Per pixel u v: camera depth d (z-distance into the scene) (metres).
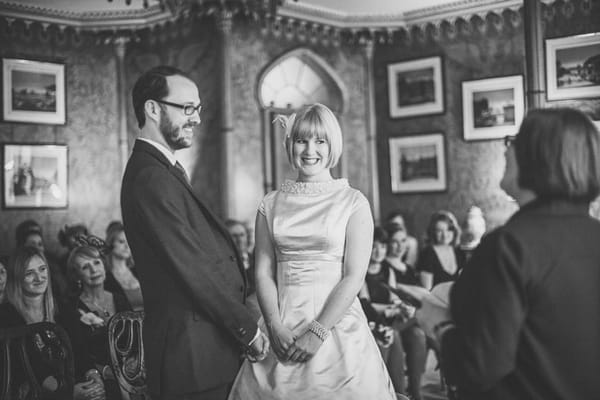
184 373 2.25
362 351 2.20
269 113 6.84
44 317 4.20
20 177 6.50
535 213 1.51
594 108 5.81
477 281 1.45
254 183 6.74
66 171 6.83
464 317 1.45
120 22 7.03
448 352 1.48
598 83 5.81
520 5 6.57
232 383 2.41
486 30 6.83
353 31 7.41
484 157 6.87
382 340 4.84
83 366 3.95
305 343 2.12
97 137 7.08
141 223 2.27
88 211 7.00
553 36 6.07
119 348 2.99
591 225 1.50
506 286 1.40
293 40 7.06
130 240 2.38
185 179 2.47
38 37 6.71
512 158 1.70
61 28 6.86
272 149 6.86
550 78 6.00
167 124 2.41
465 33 6.96
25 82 6.59
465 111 6.96
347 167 7.43
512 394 1.46
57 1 6.52
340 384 2.12
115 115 7.20
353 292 2.18
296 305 2.21
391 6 6.99
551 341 1.41
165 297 2.32
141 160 2.37
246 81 6.68
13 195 6.45
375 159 7.53
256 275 2.33
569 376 1.41
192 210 2.34
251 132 6.73
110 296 4.70
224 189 6.49
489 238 1.50
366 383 2.15
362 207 2.28
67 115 6.88
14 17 6.52
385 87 7.48
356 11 7.16
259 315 3.64
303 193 2.32
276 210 2.32
